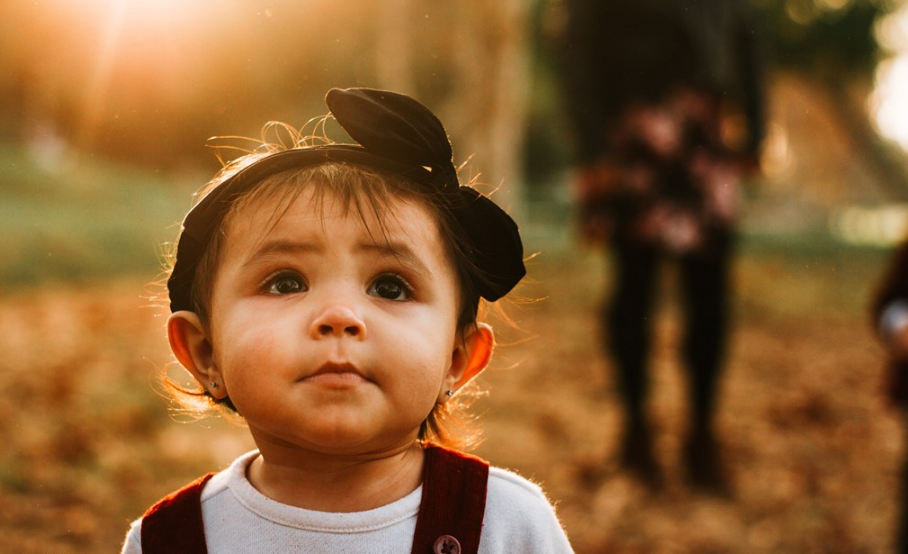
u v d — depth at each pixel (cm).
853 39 2120
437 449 147
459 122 1362
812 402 609
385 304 128
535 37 2028
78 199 1343
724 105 410
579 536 357
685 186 397
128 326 722
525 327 816
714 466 407
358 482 136
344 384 120
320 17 807
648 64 399
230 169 157
